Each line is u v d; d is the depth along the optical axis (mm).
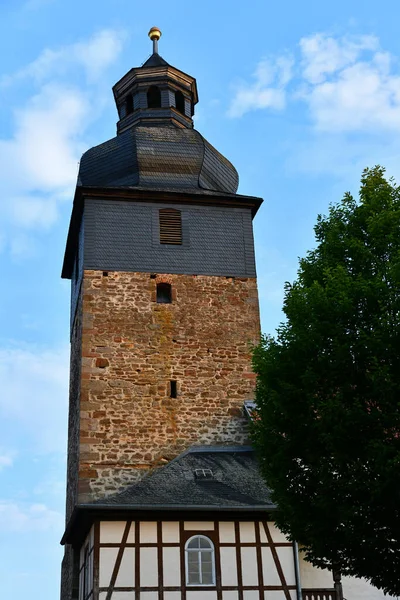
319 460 16969
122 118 35500
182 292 30203
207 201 31719
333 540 16469
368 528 15680
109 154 32938
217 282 30656
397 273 17109
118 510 22953
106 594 22359
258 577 22938
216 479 25375
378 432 16062
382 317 17000
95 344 28734
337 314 17594
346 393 16891
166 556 22906
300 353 17953
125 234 30609
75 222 32469
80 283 30656
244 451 27891
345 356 17000
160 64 35969
